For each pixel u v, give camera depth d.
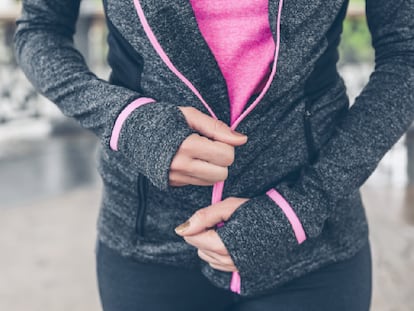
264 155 0.89
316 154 0.91
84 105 0.87
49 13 0.98
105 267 1.02
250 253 0.79
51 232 3.35
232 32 0.87
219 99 0.87
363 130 0.83
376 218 3.40
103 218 1.00
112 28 0.91
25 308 2.59
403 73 0.85
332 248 0.92
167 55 0.84
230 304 1.01
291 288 0.94
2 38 5.57
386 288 2.66
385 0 0.86
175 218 0.92
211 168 0.77
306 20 0.83
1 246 3.17
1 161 4.60
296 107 0.88
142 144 0.78
